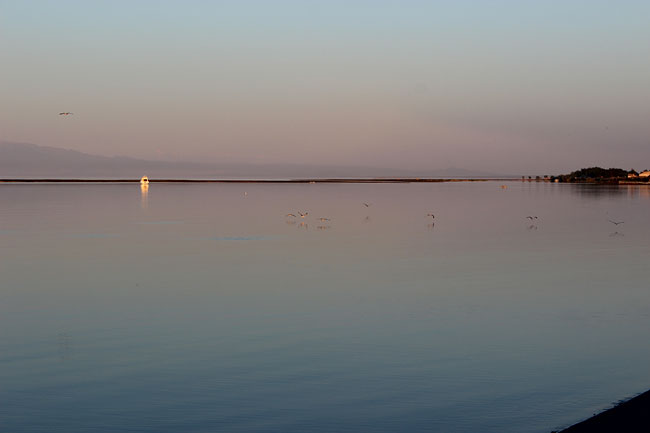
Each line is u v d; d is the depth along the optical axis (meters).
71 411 23.48
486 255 67.19
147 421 22.56
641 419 19.39
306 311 39.28
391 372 27.42
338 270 56.19
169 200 196.88
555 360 29.06
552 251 70.75
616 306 40.69
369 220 117.38
